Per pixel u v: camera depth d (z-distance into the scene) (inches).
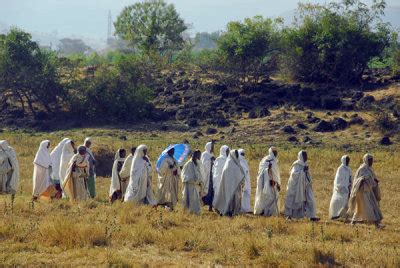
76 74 7524.6
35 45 7209.6
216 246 1919.3
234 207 2549.2
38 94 7135.8
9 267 1626.5
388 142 5644.7
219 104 6958.7
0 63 6870.1
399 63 7377.0
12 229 1978.3
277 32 7480.3
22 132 6555.1
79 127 6806.1
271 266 1732.3
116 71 7288.4
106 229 1953.7
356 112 6397.6
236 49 7244.1
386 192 3319.4
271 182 2554.1
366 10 7416.3
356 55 7209.6
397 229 2358.5
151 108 6973.4
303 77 7509.8
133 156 2679.6
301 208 2504.9
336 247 1936.5
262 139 5871.1
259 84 7396.7
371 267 1759.4
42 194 2682.1
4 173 2775.6
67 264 1668.3
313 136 5920.3
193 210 2536.9
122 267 1668.3
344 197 2511.1
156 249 1888.5
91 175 2719.0
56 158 2773.1
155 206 2546.8
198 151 2571.4
